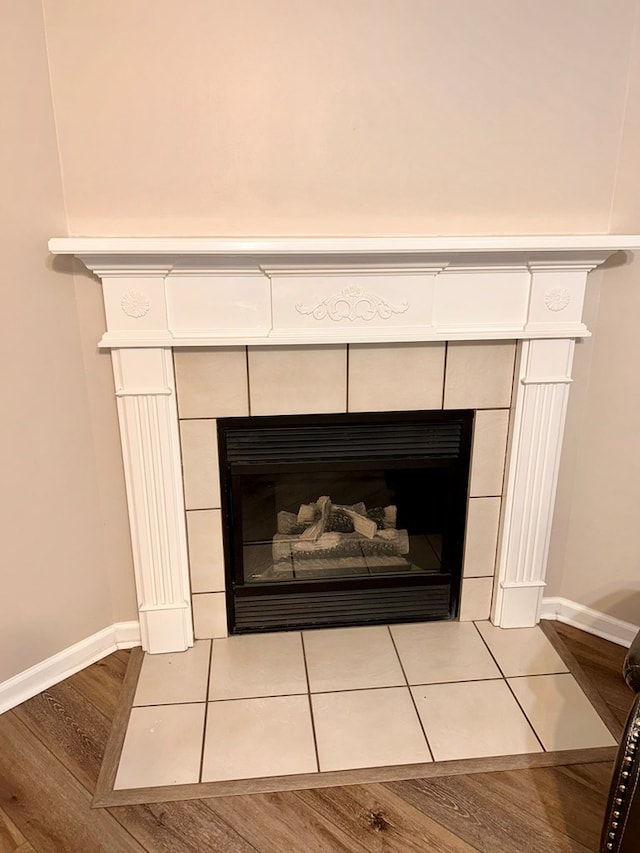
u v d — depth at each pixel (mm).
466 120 1742
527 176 1807
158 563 1996
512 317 1863
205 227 1753
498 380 1964
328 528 2229
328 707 1868
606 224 1874
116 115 1641
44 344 1734
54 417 1801
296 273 1732
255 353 1856
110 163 1675
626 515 2031
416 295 1798
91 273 1745
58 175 1662
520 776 1660
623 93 1755
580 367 1986
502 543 2113
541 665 2033
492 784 1638
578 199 1842
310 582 2148
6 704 1884
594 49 1713
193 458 1944
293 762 1692
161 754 1718
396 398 1952
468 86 1715
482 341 1919
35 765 1698
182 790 1619
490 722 1818
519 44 1694
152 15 1579
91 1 1550
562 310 1856
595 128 1781
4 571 1810
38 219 1653
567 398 1972
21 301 1671
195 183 1715
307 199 1763
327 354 1882
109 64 1602
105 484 1947
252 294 1756
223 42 1616
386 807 1577
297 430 1971
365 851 1470
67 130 1638
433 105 1721
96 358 1824
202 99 1651
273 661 2047
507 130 1762
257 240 1612
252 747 1738
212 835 1510
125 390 1805
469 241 1654
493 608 2217
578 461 2078
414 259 1728
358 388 1928
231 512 2039
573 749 1738
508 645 2123
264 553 2191
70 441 1850
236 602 2145
